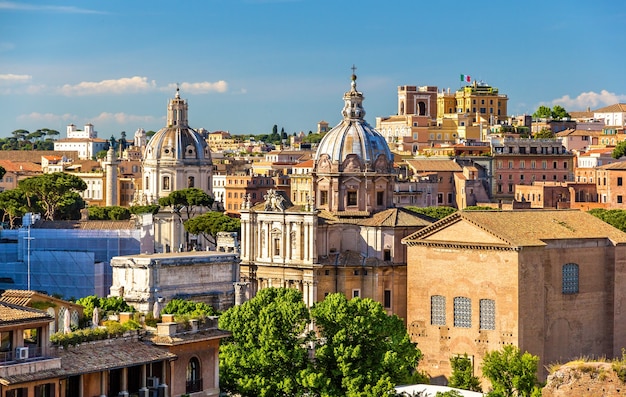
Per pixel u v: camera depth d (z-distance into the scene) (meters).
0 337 176.12
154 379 195.62
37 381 177.00
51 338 186.12
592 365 186.75
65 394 183.38
